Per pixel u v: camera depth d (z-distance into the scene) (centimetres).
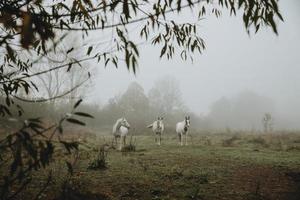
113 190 556
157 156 1037
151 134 2731
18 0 169
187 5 177
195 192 549
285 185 622
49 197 462
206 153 1144
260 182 647
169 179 652
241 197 531
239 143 1648
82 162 829
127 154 1076
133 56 181
